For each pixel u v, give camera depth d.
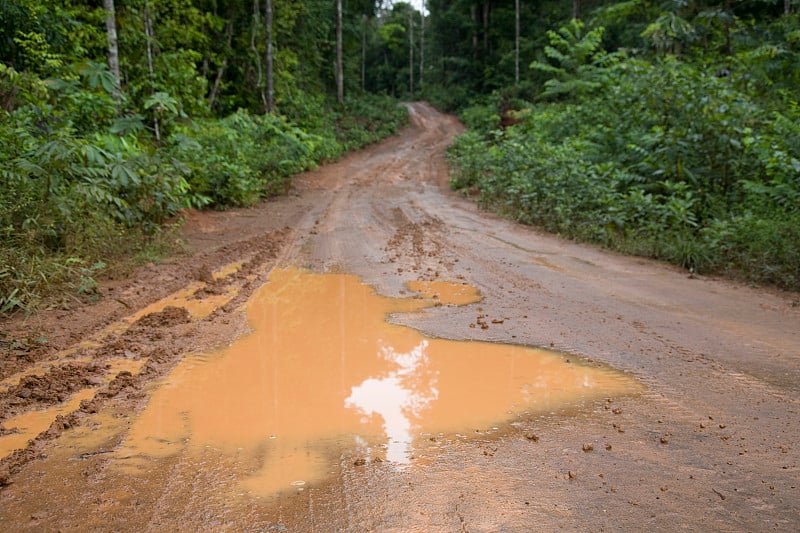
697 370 4.22
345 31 42.59
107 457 2.98
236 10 27.11
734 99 10.54
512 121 29.78
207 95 25.89
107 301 6.07
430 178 22.38
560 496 2.57
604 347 4.77
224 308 5.99
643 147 11.48
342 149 29.66
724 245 7.88
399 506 2.51
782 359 4.43
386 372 4.25
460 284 7.05
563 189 11.59
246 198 14.66
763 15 19.28
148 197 9.30
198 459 2.96
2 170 6.91
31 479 2.76
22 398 3.75
